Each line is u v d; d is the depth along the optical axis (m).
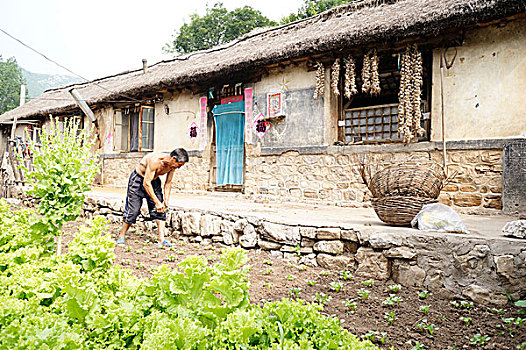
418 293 3.44
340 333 1.86
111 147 12.73
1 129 18.48
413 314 3.04
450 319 2.96
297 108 8.35
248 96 9.20
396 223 4.03
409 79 6.65
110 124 12.77
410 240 3.59
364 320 2.94
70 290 1.78
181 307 1.81
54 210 3.05
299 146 8.27
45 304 1.97
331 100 7.88
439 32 6.15
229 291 1.85
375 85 6.98
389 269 3.74
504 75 6.08
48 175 3.04
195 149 10.52
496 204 6.05
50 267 2.33
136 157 11.94
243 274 1.95
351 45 6.90
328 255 4.11
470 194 6.27
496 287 3.17
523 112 5.93
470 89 6.35
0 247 2.80
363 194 7.37
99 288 2.03
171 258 4.42
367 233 3.87
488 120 6.20
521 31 5.94
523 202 5.76
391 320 2.89
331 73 7.83
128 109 12.22
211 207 6.12
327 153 7.85
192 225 5.53
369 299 3.33
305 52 7.45
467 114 6.36
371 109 7.59
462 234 3.53
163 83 10.19
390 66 7.68
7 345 1.44
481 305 3.16
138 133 11.79
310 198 8.08
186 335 1.56
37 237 3.04
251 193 9.04
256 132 9.02
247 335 1.65
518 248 3.11
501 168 6.03
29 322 1.58
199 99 10.46
